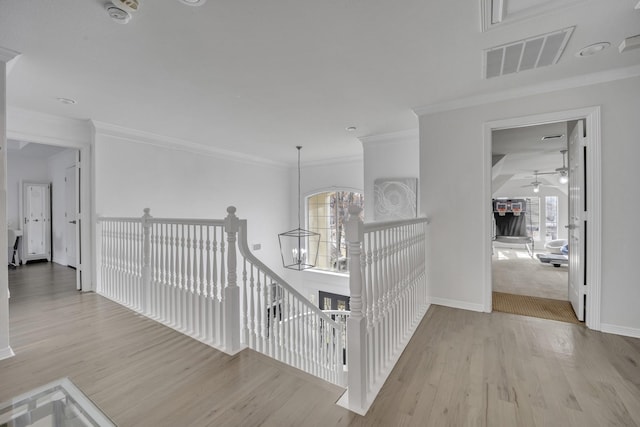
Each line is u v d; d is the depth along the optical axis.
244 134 4.40
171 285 2.61
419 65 2.36
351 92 2.88
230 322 2.09
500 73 2.50
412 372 1.90
